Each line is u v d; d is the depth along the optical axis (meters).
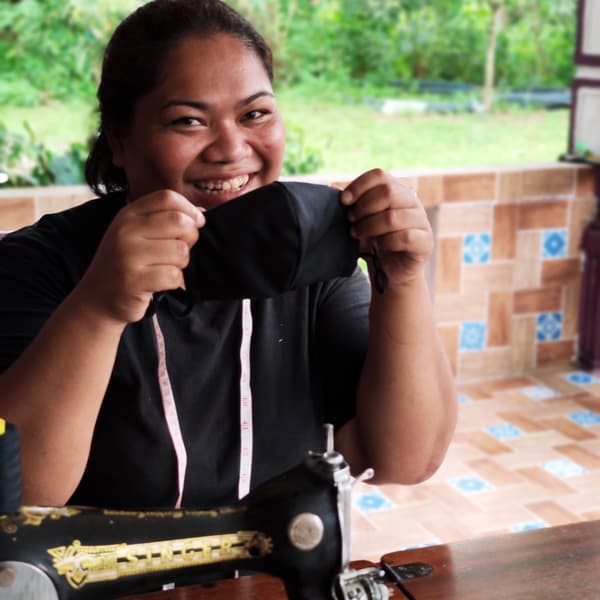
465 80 7.53
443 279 4.11
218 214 1.06
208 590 1.16
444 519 3.08
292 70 7.15
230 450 1.32
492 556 1.25
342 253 1.13
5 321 1.23
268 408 1.35
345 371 1.40
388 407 1.31
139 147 1.23
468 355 4.25
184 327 1.29
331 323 1.41
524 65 7.57
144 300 1.02
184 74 1.18
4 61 6.52
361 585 1.04
